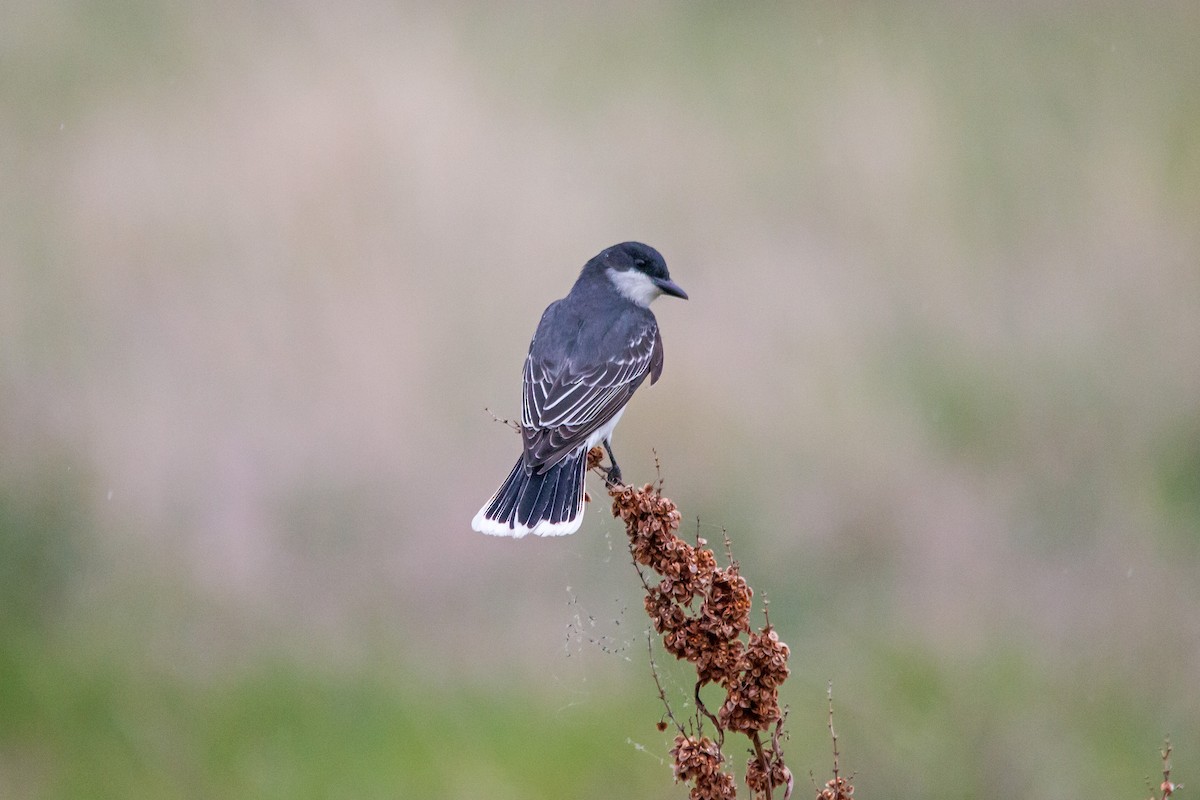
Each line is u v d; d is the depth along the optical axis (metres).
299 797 11.23
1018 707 11.86
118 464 14.25
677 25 22.09
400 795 11.21
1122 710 11.89
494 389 14.77
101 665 12.42
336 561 13.48
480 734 11.60
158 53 19.80
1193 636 12.65
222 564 13.44
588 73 20.42
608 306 10.39
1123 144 18.83
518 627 12.66
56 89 19.14
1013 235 17.53
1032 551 13.73
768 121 19.36
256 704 12.04
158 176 17.28
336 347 15.16
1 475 14.09
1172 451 14.82
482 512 8.98
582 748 11.34
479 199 16.88
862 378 15.18
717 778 6.54
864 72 20.50
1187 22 22.05
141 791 11.34
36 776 11.46
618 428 14.27
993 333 16.11
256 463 14.28
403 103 17.80
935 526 13.84
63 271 16.23
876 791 11.23
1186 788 11.27
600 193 17.41
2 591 13.16
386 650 12.50
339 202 16.45
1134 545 13.74
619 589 12.81
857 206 17.61
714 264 16.62
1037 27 22.25
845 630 12.81
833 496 13.98
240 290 15.71
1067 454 14.78
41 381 15.05
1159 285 16.69
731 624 6.62
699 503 13.89
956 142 18.97
